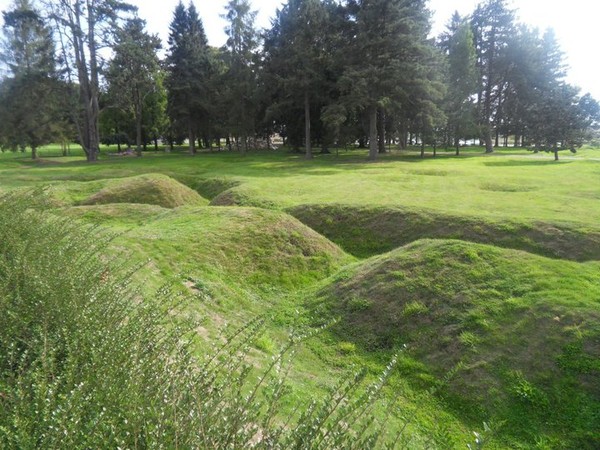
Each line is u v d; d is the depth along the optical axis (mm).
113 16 40000
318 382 6168
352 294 8992
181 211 14453
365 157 39094
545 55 52875
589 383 5801
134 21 41625
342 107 34031
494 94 54625
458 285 8273
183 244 10805
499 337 6840
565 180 22078
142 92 46750
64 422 2268
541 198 17359
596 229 12016
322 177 24312
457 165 30234
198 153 49719
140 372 2873
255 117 46188
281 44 40594
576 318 6750
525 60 48156
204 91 47500
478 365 6469
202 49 49812
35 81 39125
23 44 40312
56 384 2553
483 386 6145
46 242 5594
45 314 3535
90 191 20344
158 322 3969
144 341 3461
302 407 4453
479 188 20531
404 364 6934
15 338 3357
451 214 14000
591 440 5215
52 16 38438
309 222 15438
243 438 2416
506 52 48219
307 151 39562
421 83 33344
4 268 4562
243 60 42844
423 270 8930
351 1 35562
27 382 2746
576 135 34062
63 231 7008
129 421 2311
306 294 9812
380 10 33219
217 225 12375
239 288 9672
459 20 49469
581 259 11039
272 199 17781
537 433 5414
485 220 13203
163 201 19250
